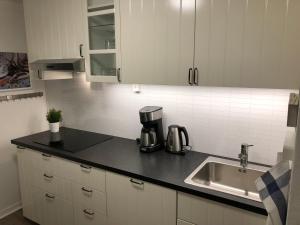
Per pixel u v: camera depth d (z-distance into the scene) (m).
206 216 1.50
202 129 2.07
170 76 1.77
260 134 1.83
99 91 2.59
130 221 1.84
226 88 1.90
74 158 2.02
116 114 2.53
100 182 1.94
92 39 2.14
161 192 1.63
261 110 1.80
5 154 2.74
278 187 0.80
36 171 2.39
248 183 1.81
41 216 2.50
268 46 1.39
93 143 2.36
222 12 1.49
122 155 2.05
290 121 0.83
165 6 1.69
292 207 0.65
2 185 2.76
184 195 1.55
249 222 1.36
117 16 1.92
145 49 1.84
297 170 0.63
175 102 2.15
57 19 2.27
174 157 2.01
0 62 2.57
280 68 1.38
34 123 2.97
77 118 2.84
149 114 2.03
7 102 2.68
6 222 2.71
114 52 2.01
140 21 1.82
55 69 2.41
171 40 1.71
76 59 2.21
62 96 2.91
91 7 2.05
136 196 1.76
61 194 2.25
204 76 1.63
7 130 2.72
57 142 2.39
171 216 1.63
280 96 1.71
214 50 1.56
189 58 1.66
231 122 1.93
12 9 2.62
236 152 1.96
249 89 1.81
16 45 2.70
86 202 2.07
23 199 2.62
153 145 2.12
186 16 1.62
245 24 1.44
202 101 2.02
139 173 1.71
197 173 1.74
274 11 1.34
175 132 2.05
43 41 2.43
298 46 1.31
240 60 1.49
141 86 2.29
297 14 1.29
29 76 2.85
